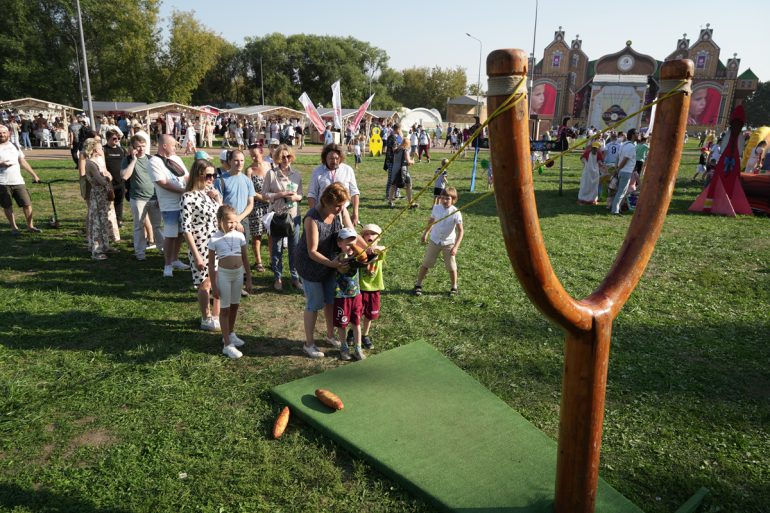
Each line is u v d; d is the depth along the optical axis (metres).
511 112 1.77
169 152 6.40
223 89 78.88
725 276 7.07
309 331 4.62
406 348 4.71
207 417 3.71
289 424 3.66
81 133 14.16
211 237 4.79
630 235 2.41
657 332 5.24
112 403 3.87
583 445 2.40
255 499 2.96
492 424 3.57
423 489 2.94
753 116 88.88
